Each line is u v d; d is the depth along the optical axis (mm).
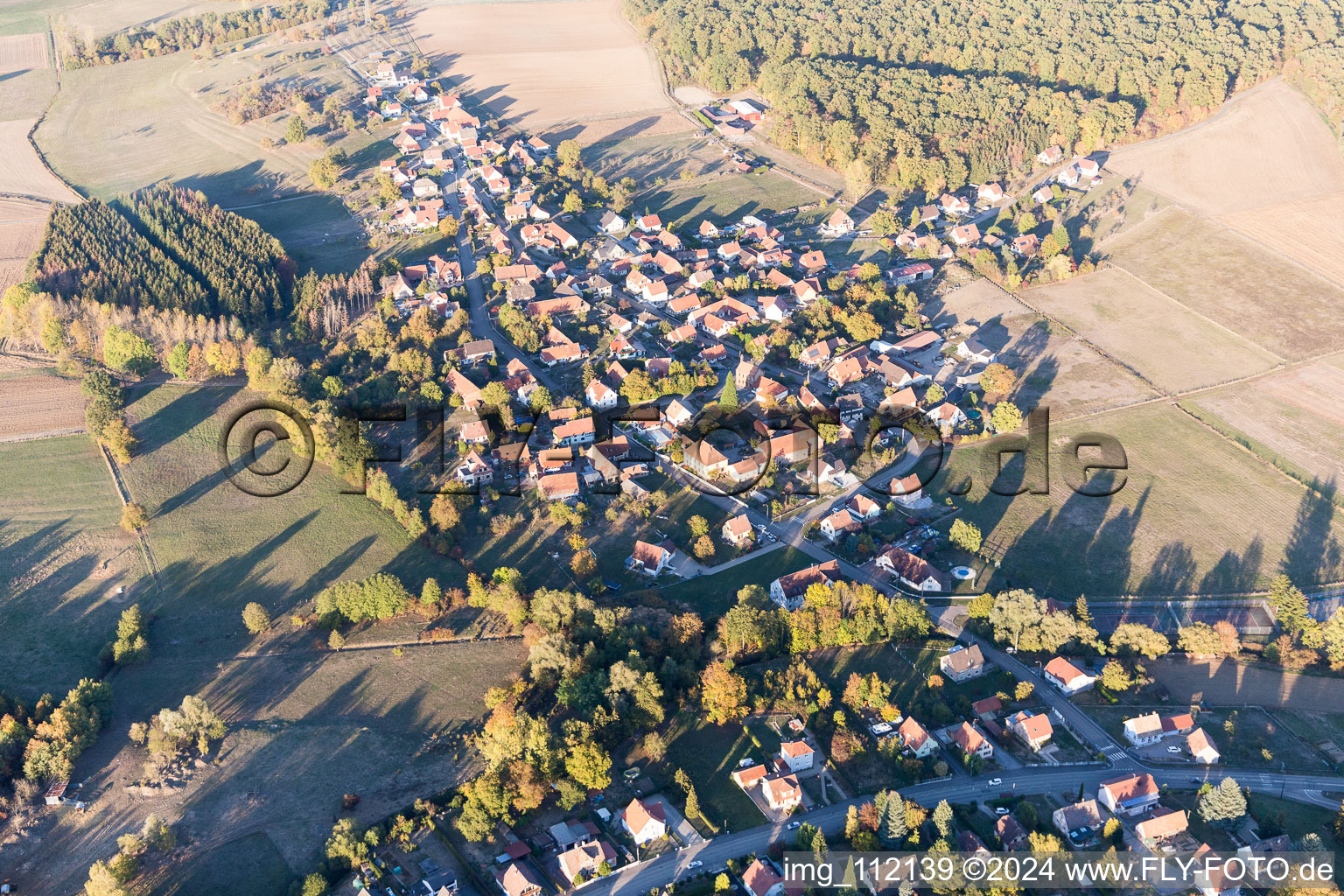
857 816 181500
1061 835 182625
